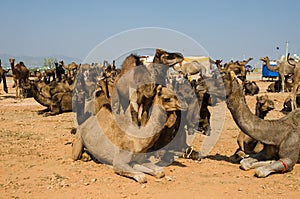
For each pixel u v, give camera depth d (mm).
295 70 21422
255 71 93812
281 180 8828
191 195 7707
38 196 7715
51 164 10188
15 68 31219
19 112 22203
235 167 10039
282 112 21984
